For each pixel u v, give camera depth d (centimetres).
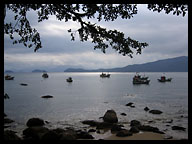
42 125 1917
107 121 2008
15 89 6931
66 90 6631
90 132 1596
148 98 4369
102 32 1005
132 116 2369
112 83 10838
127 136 1412
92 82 11931
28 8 1051
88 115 2488
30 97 4562
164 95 4953
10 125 1923
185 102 3656
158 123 1978
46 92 5878
